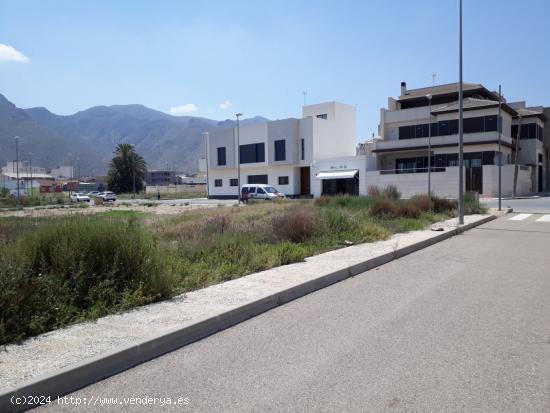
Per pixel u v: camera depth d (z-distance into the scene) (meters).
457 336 5.05
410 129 51.50
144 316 5.44
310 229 12.14
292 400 3.62
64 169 186.75
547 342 4.84
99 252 6.23
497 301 6.56
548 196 43.25
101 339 4.62
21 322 4.78
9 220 9.58
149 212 29.80
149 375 4.13
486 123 45.31
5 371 3.84
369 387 3.83
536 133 50.16
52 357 4.15
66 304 5.47
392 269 9.25
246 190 46.22
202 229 12.54
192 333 5.07
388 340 4.95
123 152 104.25
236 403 3.59
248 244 10.22
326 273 7.98
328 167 52.03
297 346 4.82
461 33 17.45
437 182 44.78
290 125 55.09
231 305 5.88
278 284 7.12
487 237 14.44
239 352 4.67
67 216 7.54
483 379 3.96
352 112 61.12
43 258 5.75
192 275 7.53
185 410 3.49
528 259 10.18
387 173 50.66
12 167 159.62
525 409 3.45
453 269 9.13
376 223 15.59
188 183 168.38
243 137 60.53
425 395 3.68
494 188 42.69
